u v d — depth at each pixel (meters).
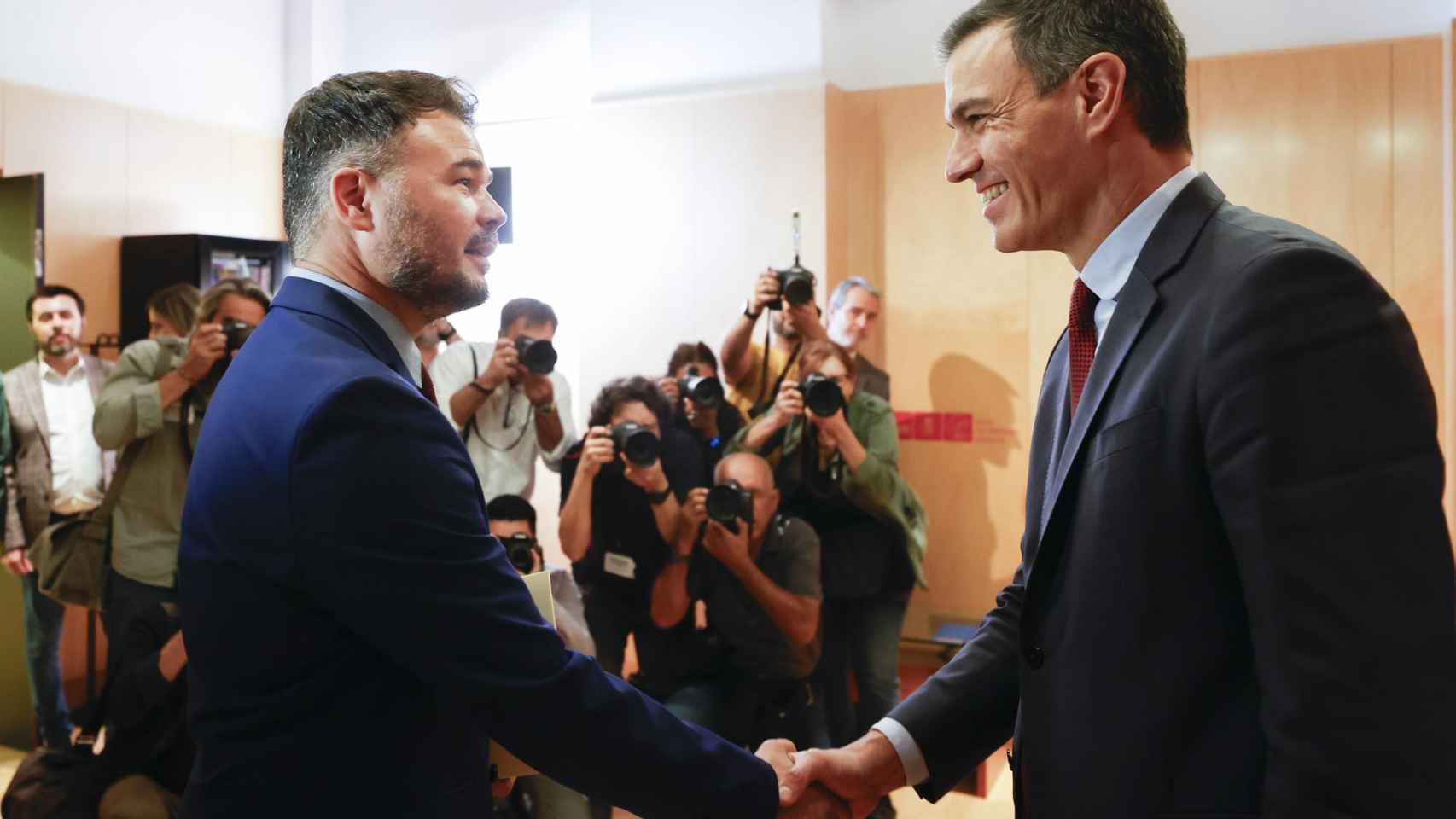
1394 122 4.08
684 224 4.70
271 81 5.48
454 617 1.04
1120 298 1.05
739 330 3.86
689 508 2.93
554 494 5.00
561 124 5.20
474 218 1.17
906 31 4.73
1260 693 0.95
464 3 5.38
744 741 2.89
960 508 4.72
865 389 4.22
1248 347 0.92
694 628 3.02
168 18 4.92
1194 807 0.96
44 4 4.39
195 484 1.11
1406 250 4.08
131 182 4.70
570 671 1.11
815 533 3.18
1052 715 1.06
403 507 1.03
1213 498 0.96
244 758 1.06
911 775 1.38
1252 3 4.29
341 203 1.14
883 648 3.34
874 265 4.82
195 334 3.41
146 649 2.33
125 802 2.09
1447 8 4.02
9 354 3.94
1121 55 1.04
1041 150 1.07
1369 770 0.84
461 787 1.12
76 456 3.85
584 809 2.53
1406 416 0.87
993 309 4.65
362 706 1.06
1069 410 1.20
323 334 1.11
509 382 3.44
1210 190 1.06
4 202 3.91
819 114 4.48
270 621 1.05
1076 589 1.04
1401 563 0.85
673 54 4.75
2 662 3.94
